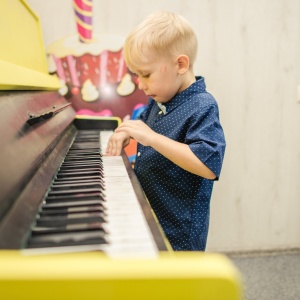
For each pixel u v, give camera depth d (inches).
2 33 30.2
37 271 8.1
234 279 8.3
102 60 50.9
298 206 60.6
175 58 29.2
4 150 16.6
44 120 26.5
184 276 8.3
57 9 48.9
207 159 25.5
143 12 50.5
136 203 18.5
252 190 58.8
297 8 53.1
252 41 53.4
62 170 25.1
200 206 31.0
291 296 48.2
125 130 27.4
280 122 56.9
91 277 8.2
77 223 15.7
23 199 16.1
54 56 50.1
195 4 51.1
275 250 61.5
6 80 22.3
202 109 28.5
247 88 54.9
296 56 54.8
